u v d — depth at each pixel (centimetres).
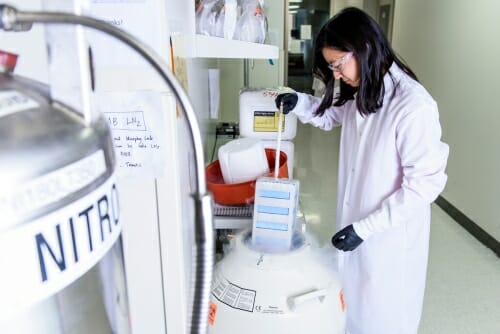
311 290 99
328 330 99
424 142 131
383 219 136
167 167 76
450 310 234
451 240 314
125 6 67
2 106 32
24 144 31
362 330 162
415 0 445
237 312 97
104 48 69
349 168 159
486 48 307
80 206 35
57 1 38
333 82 156
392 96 139
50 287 34
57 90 36
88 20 33
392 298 153
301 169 452
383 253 148
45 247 33
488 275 268
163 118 73
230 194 135
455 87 357
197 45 116
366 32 127
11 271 31
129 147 75
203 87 165
